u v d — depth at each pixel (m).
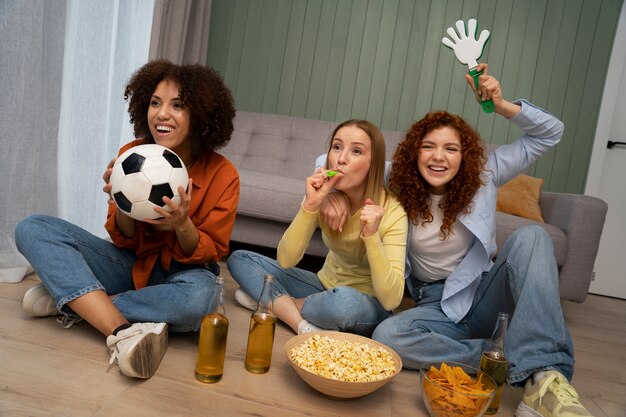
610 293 3.30
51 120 1.78
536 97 3.13
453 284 1.34
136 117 1.32
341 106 3.26
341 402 1.01
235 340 1.28
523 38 3.11
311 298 1.38
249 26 3.33
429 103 3.19
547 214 2.40
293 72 3.30
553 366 1.06
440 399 0.93
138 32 2.41
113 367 1.00
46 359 0.99
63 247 1.12
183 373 1.03
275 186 2.14
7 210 1.57
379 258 1.18
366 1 3.21
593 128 3.12
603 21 3.07
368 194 1.32
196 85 1.22
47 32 1.72
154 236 1.27
